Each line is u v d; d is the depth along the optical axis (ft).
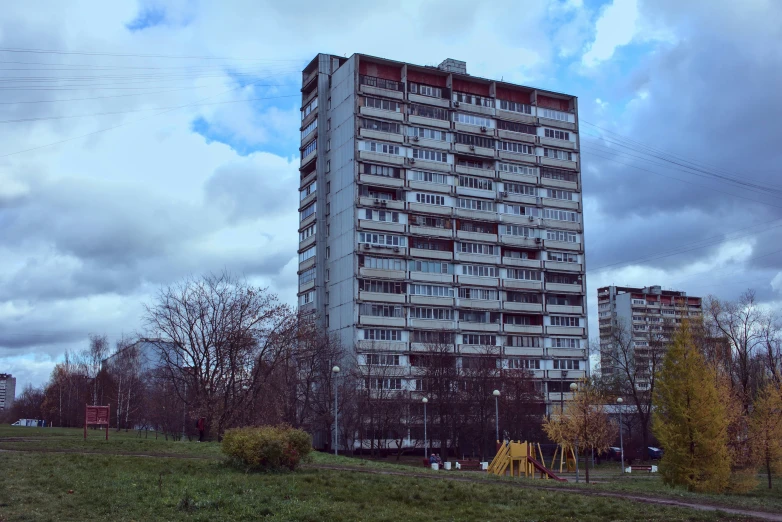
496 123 377.30
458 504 88.02
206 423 216.95
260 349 224.94
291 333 237.86
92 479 97.66
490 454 311.68
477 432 299.58
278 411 230.07
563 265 379.76
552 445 319.88
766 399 167.63
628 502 92.63
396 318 334.03
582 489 109.40
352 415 276.41
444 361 308.40
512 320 368.07
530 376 337.72
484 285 359.05
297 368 266.98
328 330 345.72
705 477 143.23
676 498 100.42
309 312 278.67
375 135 344.49
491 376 308.19
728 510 89.15
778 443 161.68
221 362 217.97
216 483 95.45
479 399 299.17
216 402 214.07
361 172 338.75
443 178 357.61
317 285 355.77
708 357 259.19
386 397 296.10
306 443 117.91
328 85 372.79
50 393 480.64
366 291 330.13
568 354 372.38
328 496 89.92
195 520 73.26
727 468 143.23
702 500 99.40
